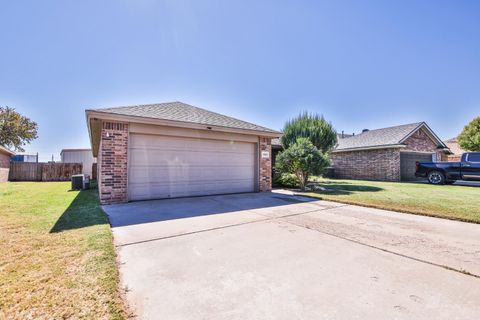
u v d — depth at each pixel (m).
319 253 3.06
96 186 12.73
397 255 3.00
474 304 1.95
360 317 1.79
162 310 1.87
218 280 2.35
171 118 7.44
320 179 16.38
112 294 2.01
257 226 4.34
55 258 2.71
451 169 12.09
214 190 8.35
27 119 26.88
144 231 3.97
